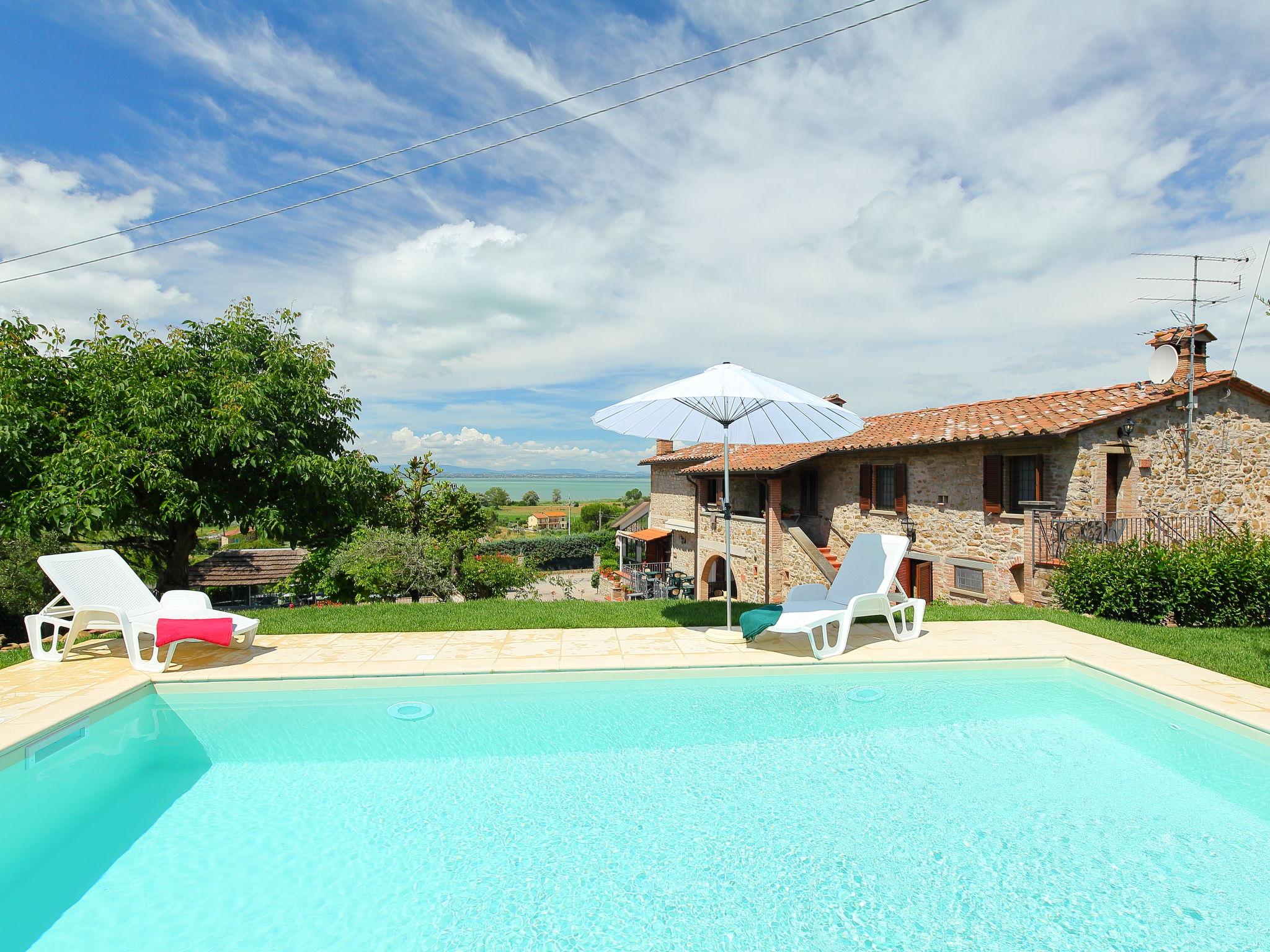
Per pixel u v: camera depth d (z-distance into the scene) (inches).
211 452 470.0
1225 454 539.8
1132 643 303.0
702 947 119.7
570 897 134.9
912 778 189.2
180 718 231.8
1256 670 251.9
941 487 603.8
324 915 128.7
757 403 310.8
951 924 126.2
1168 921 126.8
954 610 387.2
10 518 421.4
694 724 228.1
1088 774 192.4
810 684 266.7
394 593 550.9
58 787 185.0
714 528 912.3
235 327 542.9
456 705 242.7
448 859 149.3
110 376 478.6
